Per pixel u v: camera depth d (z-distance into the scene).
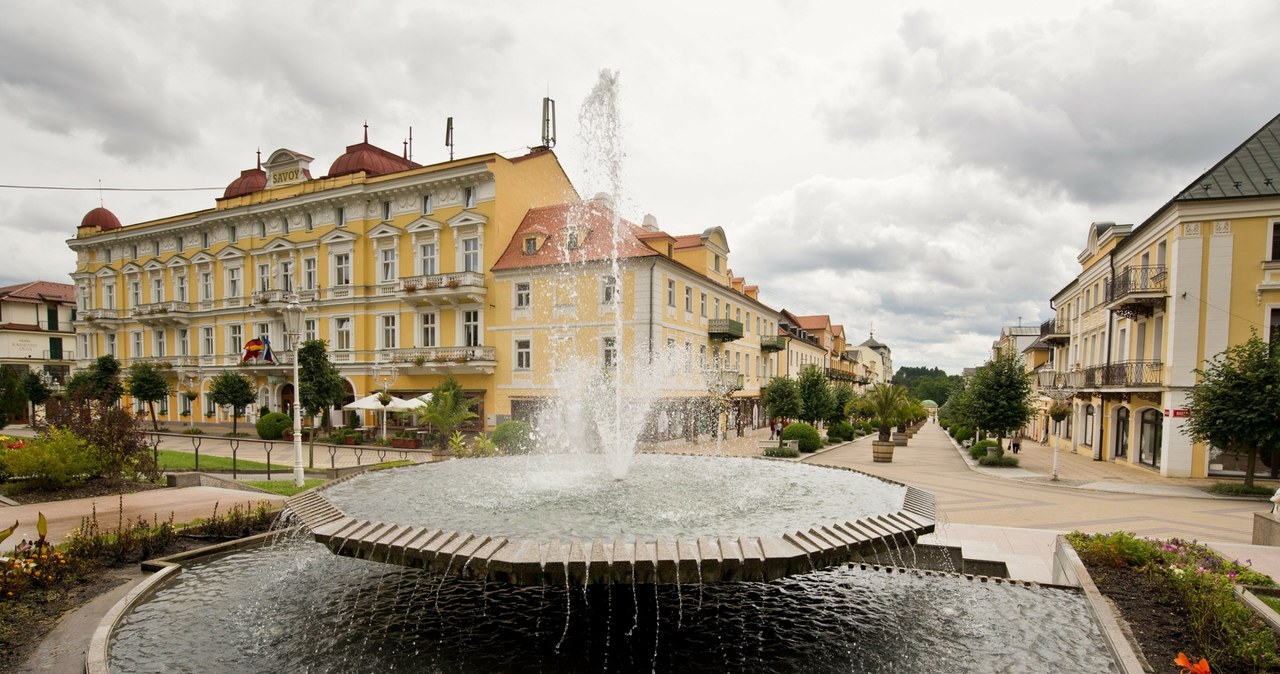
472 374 31.03
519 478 9.14
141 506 11.50
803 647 5.46
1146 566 6.81
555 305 29.14
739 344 40.25
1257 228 20.31
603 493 7.71
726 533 5.54
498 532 5.54
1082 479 20.12
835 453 29.33
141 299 44.62
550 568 4.54
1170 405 20.92
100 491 12.98
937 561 8.53
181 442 31.09
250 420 37.88
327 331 35.16
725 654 5.29
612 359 28.17
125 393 38.72
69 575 6.81
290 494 13.39
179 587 6.77
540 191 34.47
